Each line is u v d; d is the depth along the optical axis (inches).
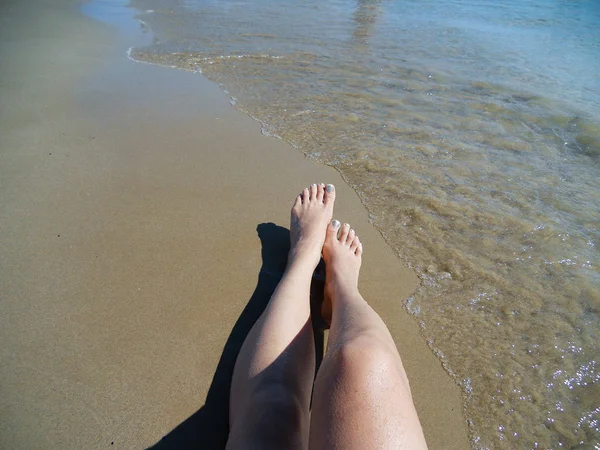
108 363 28.5
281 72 78.4
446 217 44.1
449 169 51.7
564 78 79.4
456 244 41.0
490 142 57.7
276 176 49.3
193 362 29.1
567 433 26.7
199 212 42.7
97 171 47.5
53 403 26.0
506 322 33.6
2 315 31.0
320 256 37.2
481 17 126.4
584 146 57.2
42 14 108.2
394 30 108.6
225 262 37.3
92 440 24.4
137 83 70.8
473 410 27.9
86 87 68.0
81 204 42.4
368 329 24.7
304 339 28.5
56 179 45.6
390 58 87.5
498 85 75.1
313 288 36.9
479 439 26.4
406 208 45.3
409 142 57.0
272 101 67.1
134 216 41.4
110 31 98.7
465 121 62.8
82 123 57.1
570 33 111.1
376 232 42.4
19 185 44.2
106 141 53.4
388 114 64.3
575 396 28.7
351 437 20.1
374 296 35.7
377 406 20.8
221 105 65.0
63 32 95.1
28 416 25.2
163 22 108.0
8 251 36.3
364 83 74.9
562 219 44.1
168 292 34.0
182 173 48.4
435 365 30.5
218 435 25.3
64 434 24.6
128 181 46.3
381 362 22.0
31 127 55.2
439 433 26.6
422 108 66.4
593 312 34.5
